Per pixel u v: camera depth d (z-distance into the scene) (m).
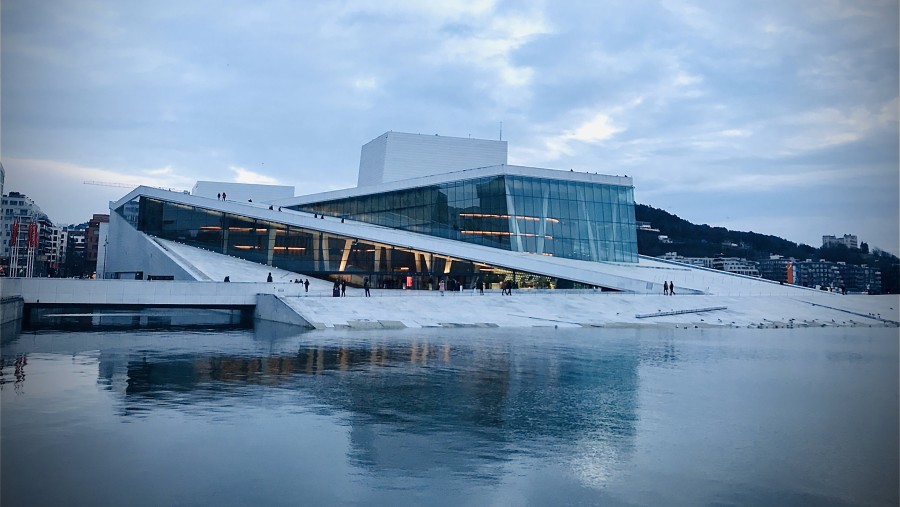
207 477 8.69
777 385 16.39
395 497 8.12
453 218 55.81
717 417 12.70
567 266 48.78
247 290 38.97
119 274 60.16
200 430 10.99
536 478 8.94
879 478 9.15
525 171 54.53
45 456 9.45
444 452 10.02
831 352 24.33
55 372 16.55
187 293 37.62
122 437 10.48
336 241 52.38
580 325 35.25
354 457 9.67
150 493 8.07
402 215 58.59
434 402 13.57
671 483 8.85
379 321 33.03
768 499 8.32
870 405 13.95
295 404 13.12
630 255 59.41
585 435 11.19
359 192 61.12
